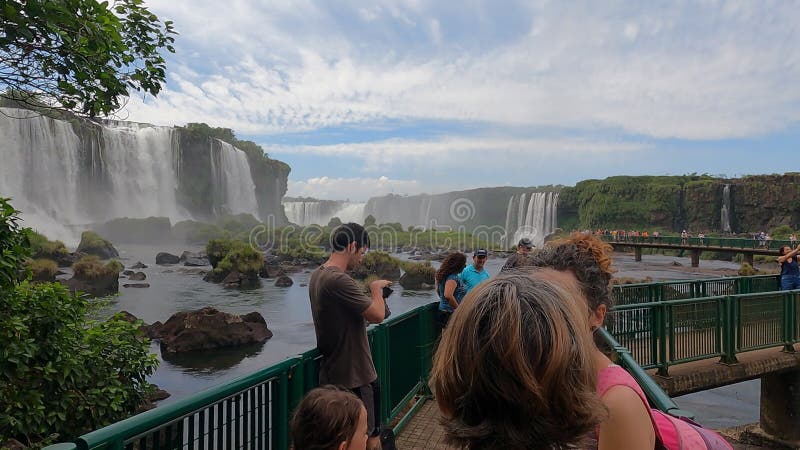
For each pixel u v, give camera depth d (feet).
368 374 9.93
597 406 3.27
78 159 218.59
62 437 15.96
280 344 50.65
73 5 15.48
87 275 81.97
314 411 6.38
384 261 115.55
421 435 14.88
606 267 5.55
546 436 3.09
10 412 14.51
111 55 17.38
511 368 3.07
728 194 297.53
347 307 9.62
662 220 336.29
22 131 189.98
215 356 45.57
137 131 263.08
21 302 15.64
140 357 19.97
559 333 3.18
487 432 3.21
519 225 358.23
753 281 37.14
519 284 3.53
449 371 3.44
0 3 13.74
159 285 97.91
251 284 101.40
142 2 18.74
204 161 289.33
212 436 7.09
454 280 19.15
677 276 133.08
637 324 22.47
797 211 264.31
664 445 4.16
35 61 15.84
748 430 29.55
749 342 25.55
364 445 6.66
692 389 23.31
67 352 16.48
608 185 373.81
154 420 5.93
